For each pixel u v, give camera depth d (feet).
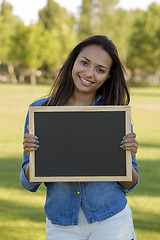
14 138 38.06
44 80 215.51
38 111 7.32
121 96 8.14
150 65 194.59
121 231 7.50
